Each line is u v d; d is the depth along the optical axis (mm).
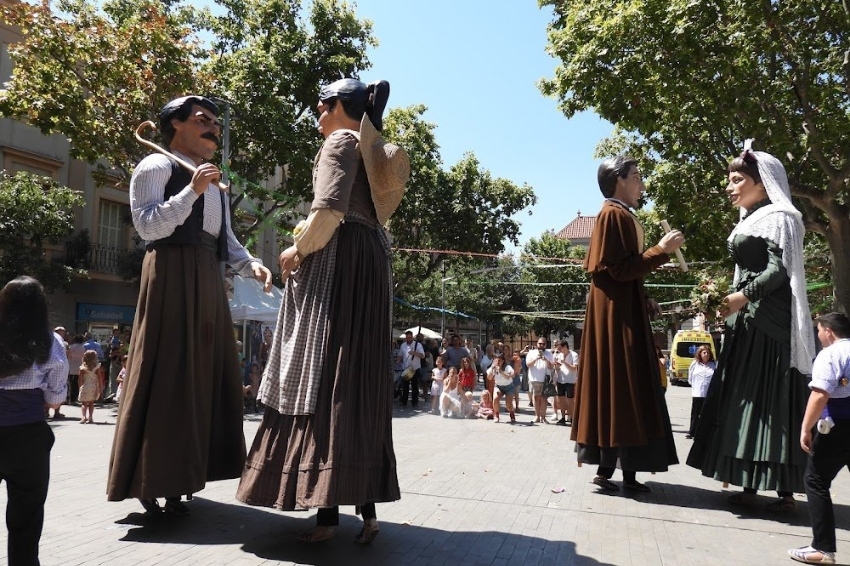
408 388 17750
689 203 15320
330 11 20828
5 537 3449
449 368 16172
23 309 2971
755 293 4707
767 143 12977
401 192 3725
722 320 4992
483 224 28766
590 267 5215
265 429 3471
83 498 4414
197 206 3898
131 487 3600
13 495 2934
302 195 20641
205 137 4250
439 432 10703
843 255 12758
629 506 4668
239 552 3291
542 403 13609
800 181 14273
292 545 3424
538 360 13734
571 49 13867
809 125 12484
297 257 3418
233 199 20859
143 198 3748
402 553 3350
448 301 46250
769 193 4938
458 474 5797
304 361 3361
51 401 3029
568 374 13375
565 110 14117
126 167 17703
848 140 12930
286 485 3254
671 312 6922
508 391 13555
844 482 6246
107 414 14453
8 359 2875
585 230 65875
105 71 15969
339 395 3277
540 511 4395
